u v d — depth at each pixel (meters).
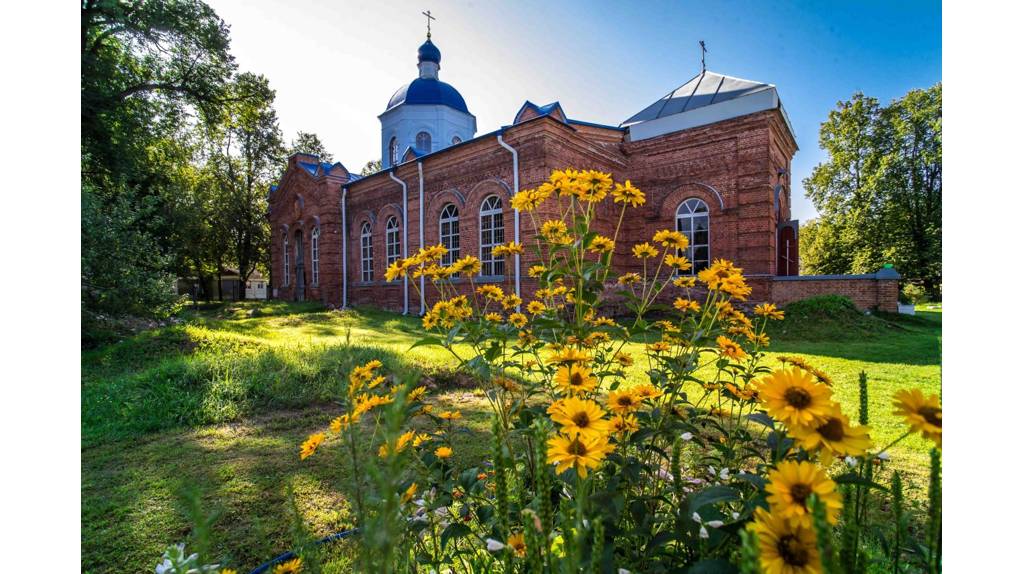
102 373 5.58
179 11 15.38
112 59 14.71
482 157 12.62
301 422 4.25
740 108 11.42
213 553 2.18
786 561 0.79
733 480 1.60
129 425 4.03
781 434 1.22
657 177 12.83
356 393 1.68
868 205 21.39
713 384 1.89
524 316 2.15
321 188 17.88
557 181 2.05
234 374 5.10
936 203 19.56
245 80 19.41
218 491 2.85
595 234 1.90
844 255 22.69
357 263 17.27
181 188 19.30
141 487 2.92
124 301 7.36
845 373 5.64
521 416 1.65
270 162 27.47
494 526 1.38
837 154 22.73
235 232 26.25
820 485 0.82
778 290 11.33
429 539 1.89
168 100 17.30
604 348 2.48
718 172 11.80
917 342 8.09
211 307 21.11
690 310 2.29
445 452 1.68
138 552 2.24
